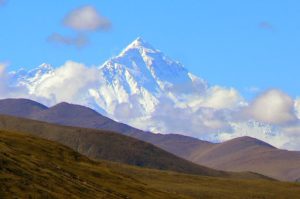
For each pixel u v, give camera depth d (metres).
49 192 156.75
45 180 169.75
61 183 178.50
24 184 153.38
